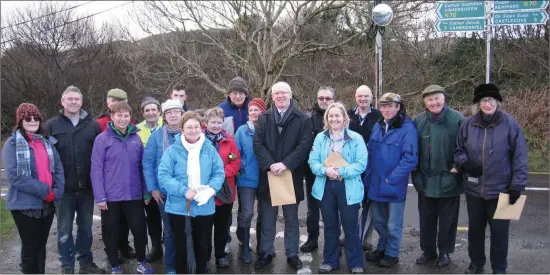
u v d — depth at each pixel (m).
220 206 4.55
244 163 4.68
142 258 4.50
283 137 4.45
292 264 4.66
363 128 4.97
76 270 4.64
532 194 7.52
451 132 4.38
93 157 4.28
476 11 7.30
